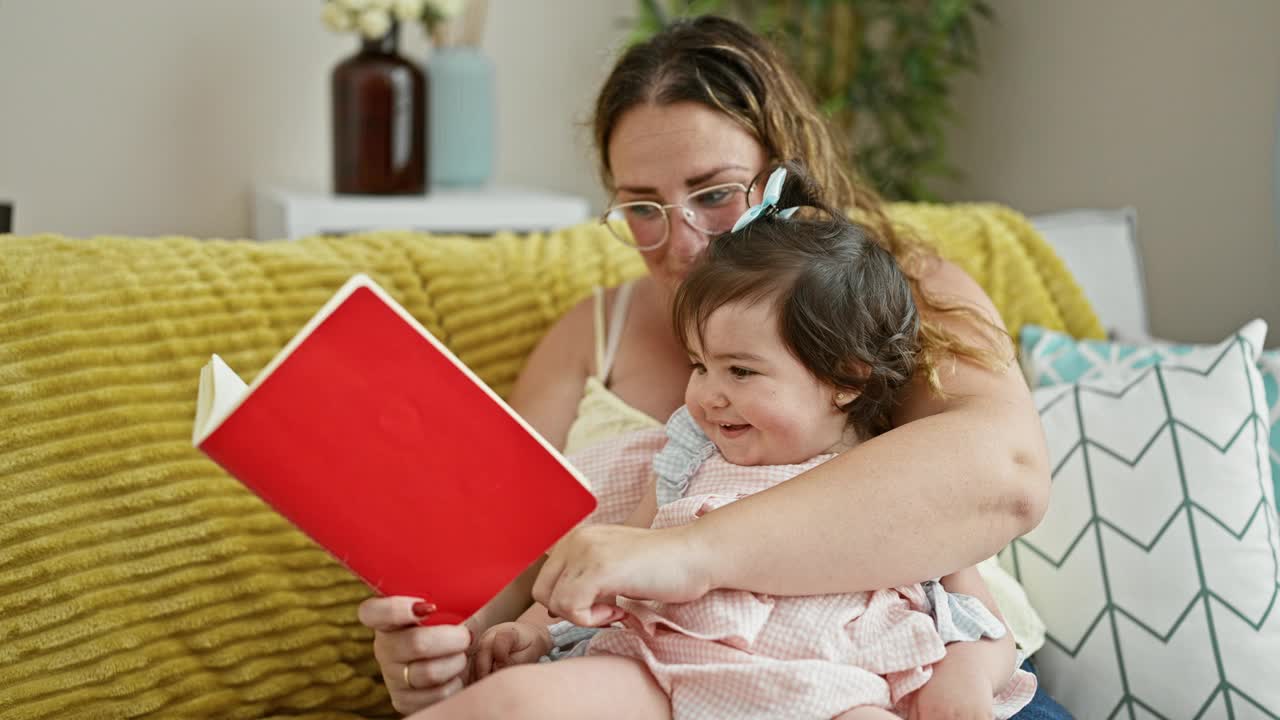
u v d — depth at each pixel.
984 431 0.97
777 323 0.98
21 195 2.62
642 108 1.19
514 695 0.81
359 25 2.47
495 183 3.13
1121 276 1.87
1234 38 2.55
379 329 0.74
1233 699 1.17
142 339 1.18
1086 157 2.98
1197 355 1.33
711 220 1.20
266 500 0.75
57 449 1.11
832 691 0.86
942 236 1.61
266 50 2.82
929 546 0.92
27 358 1.12
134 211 2.74
